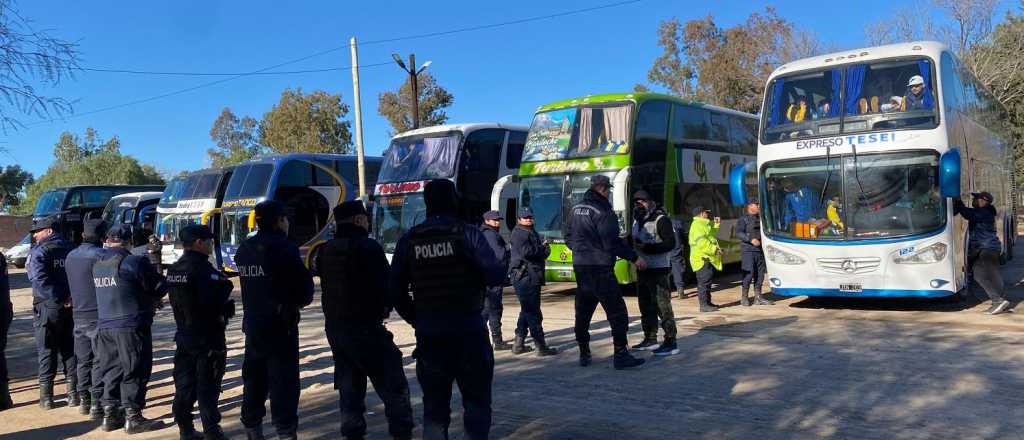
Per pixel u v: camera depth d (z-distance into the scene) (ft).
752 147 63.21
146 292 21.48
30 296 67.72
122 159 231.91
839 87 38.09
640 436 19.12
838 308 40.04
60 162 265.13
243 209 71.10
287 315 18.08
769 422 19.80
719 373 25.43
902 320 35.09
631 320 38.27
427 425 14.97
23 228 154.61
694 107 54.80
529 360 28.94
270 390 18.24
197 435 19.81
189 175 80.43
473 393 15.01
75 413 24.25
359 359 17.01
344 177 77.92
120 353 21.26
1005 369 24.53
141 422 21.63
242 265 18.29
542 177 49.90
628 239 45.80
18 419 23.66
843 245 37.01
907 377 23.97
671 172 50.60
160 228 80.38
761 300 42.32
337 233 17.43
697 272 40.34
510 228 59.11
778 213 39.32
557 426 20.27
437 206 15.37
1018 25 123.34
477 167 58.13
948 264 35.01
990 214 35.81
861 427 19.07
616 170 46.68
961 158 37.78
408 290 15.64
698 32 166.81
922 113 35.78
